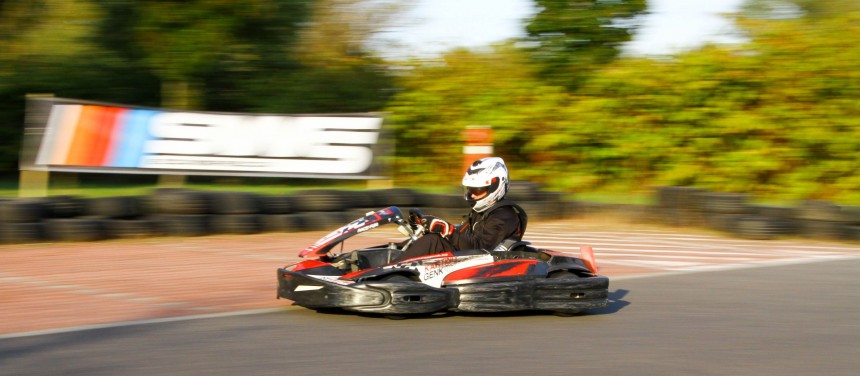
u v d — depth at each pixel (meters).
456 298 5.89
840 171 15.27
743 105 16.05
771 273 8.57
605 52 18.20
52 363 4.65
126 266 8.44
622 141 16.23
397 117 17.22
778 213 11.85
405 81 18.47
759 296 7.18
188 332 5.45
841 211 11.38
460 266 6.04
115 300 6.60
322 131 14.27
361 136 14.35
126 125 13.12
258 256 9.33
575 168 16.84
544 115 16.86
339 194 12.04
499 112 16.91
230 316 6.00
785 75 15.59
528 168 17.22
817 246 10.98
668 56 16.58
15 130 17.42
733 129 15.60
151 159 13.34
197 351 4.95
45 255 9.06
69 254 9.16
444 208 12.69
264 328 5.60
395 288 5.72
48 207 10.14
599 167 16.66
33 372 4.46
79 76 17.19
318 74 18.38
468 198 6.47
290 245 10.30
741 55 16.09
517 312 6.34
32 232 9.87
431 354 4.95
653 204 13.35
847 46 15.38
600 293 6.21
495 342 5.29
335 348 5.05
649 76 16.41
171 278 7.75
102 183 17.75
